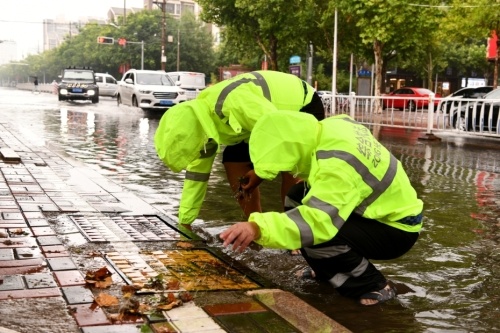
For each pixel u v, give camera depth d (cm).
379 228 348
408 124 1614
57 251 414
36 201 584
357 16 2628
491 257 455
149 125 1680
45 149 1021
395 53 3077
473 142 1400
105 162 926
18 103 2792
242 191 436
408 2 2397
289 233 312
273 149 336
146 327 290
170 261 409
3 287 339
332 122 346
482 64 5106
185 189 518
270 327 296
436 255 458
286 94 443
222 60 5941
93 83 2931
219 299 335
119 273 375
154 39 5784
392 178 342
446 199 688
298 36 2858
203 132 448
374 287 356
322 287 382
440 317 335
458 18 2400
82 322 293
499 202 672
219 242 477
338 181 320
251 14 2820
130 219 534
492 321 331
